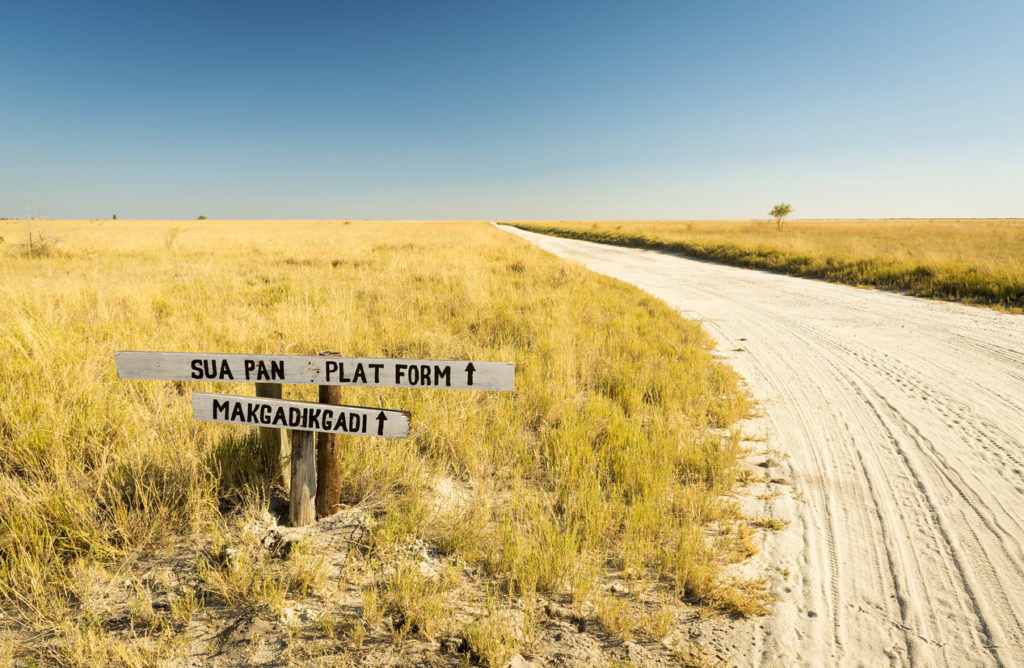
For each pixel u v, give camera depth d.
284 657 2.31
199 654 2.31
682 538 3.29
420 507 3.44
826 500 4.07
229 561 2.83
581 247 38.31
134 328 6.87
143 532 3.00
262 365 3.17
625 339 8.13
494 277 13.62
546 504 3.77
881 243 28.36
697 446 4.64
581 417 5.20
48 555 2.76
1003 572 3.22
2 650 2.26
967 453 4.88
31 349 5.60
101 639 2.29
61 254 17.94
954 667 2.52
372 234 41.81
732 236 38.62
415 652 2.40
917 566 3.28
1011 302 12.59
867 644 2.66
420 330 7.63
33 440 3.62
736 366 7.85
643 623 2.69
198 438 4.04
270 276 13.00
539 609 2.76
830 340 9.50
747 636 2.69
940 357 8.23
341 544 3.10
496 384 3.07
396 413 3.09
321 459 3.31
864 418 5.77
